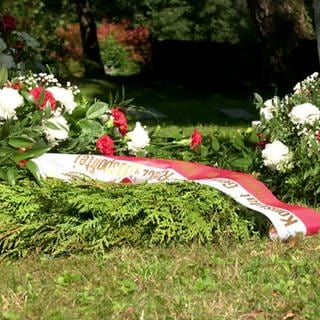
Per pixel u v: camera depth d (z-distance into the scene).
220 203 3.51
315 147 4.00
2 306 2.97
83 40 13.27
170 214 3.45
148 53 16.30
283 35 8.70
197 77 13.50
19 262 3.34
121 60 16.61
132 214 3.40
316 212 3.67
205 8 14.91
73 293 3.07
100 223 3.39
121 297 3.04
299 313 2.94
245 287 3.11
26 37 4.96
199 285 3.11
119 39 16.52
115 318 2.89
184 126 8.00
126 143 3.97
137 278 3.18
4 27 4.88
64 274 3.20
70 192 3.41
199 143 4.17
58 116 3.73
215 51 13.32
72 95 3.90
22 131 3.59
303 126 4.07
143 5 15.34
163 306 2.96
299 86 4.41
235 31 13.94
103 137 3.82
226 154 4.12
